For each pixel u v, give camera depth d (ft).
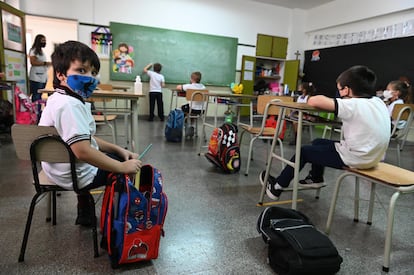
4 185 6.68
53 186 3.90
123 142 11.85
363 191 7.95
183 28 21.36
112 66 19.94
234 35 23.00
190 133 13.50
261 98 8.59
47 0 18.02
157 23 20.62
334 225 5.79
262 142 14.08
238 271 4.11
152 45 20.67
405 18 17.15
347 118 4.78
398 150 10.71
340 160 5.06
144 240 3.91
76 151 3.43
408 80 16.01
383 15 18.34
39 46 15.99
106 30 19.45
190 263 4.21
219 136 8.80
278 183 5.92
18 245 4.38
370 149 4.65
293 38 24.72
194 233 5.07
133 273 3.90
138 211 3.80
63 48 3.62
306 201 6.98
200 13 21.67
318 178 6.48
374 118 4.68
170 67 21.48
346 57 20.94
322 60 23.02
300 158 5.59
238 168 8.71
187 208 6.06
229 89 23.70
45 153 3.56
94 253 4.21
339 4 21.21
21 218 5.21
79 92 3.67
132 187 3.76
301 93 19.24
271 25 24.08
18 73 16.89
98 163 3.55
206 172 8.63
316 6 23.32
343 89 5.17
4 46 15.35
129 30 19.90
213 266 4.18
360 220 6.09
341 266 4.38
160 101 19.49
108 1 19.25
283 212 4.79
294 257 3.92
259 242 4.91
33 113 12.69
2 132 12.08
